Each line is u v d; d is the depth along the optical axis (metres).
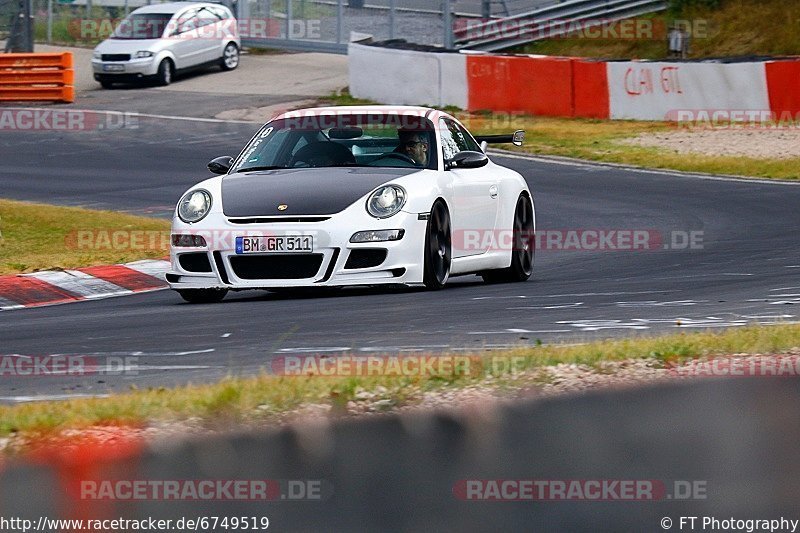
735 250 45.44
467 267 34.94
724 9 120.38
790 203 59.34
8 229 51.00
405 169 33.84
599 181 69.19
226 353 24.47
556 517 15.22
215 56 117.31
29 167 77.19
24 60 103.75
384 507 15.43
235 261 31.31
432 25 119.06
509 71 93.88
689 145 80.12
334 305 31.08
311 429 18.52
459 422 18.98
